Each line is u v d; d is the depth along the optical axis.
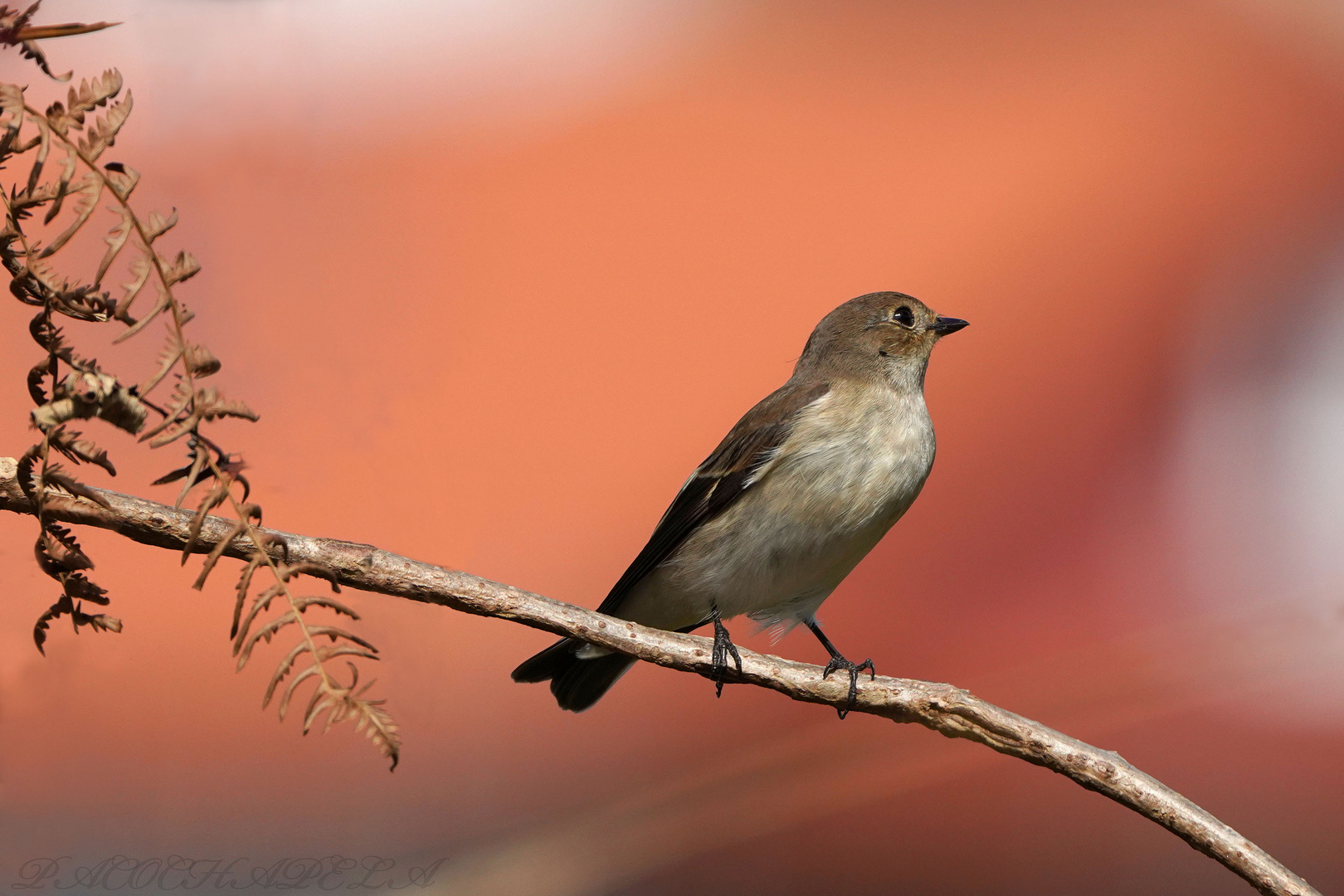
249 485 3.39
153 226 3.31
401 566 4.43
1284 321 16.36
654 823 4.99
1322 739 10.59
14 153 3.20
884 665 12.12
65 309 3.29
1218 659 8.16
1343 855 9.70
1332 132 18.47
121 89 3.29
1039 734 4.84
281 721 3.01
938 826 9.55
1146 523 13.90
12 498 3.57
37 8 3.23
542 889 4.64
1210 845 4.43
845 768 5.73
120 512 3.72
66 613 3.54
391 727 3.00
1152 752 10.85
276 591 3.16
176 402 3.33
